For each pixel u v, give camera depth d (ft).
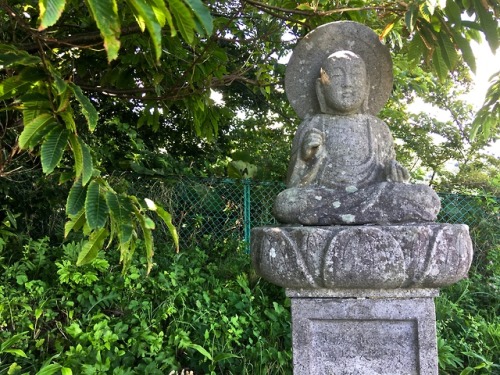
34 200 15.25
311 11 10.05
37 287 11.38
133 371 9.62
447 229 7.20
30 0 7.82
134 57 10.48
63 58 10.35
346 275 7.10
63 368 8.20
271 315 12.33
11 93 5.58
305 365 7.82
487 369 10.93
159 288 12.64
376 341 7.77
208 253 16.10
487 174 24.43
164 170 16.62
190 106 11.58
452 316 13.19
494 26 8.54
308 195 7.91
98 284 12.42
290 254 7.36
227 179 16.35
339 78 8.67
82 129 15.02
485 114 11.34
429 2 7.39
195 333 11.62
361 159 8.59
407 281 7.20
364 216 7.57
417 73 20.54
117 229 5.96
